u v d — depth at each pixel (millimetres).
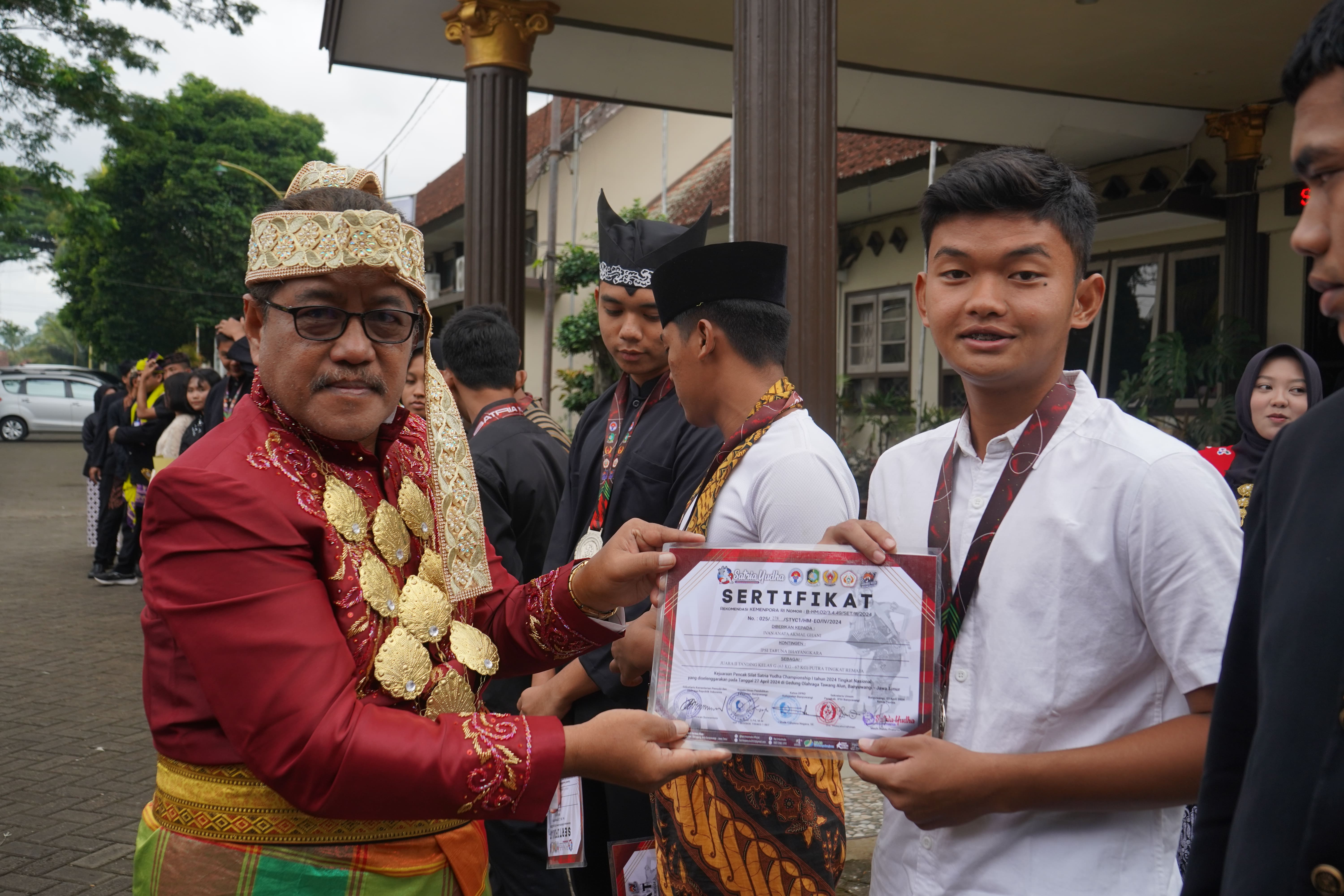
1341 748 914
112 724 5484
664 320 2213
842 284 14195
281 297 1474
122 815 4289
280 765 1338
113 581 9617
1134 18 7457
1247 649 1107
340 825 1475
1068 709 1504
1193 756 1381
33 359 111062
